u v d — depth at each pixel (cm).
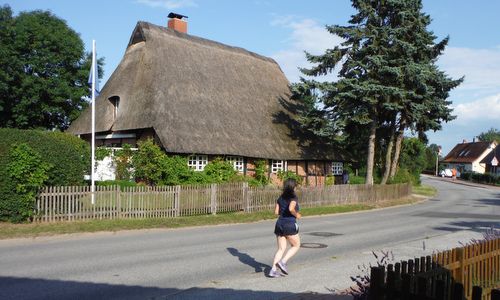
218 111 3038
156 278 933
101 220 1714
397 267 582
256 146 3048
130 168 2566
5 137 1590
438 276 639
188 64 3203
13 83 4062
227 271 1006
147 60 3062
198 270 1012
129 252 1216
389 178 3797
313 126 3312
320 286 860
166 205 1922
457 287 512
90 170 2319
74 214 1681
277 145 3238
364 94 3047
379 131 3738
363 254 1189
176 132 2631
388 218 2230
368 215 2380
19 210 1553
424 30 3216
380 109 3372
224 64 3538
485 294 742
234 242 1412
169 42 3244
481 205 3141
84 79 4444
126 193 1811
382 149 4031
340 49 3228
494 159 6650
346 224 1952
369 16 3109
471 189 5338
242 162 2989
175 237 1502
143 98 2820
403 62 3081
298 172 3431
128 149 2602
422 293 522
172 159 2456
